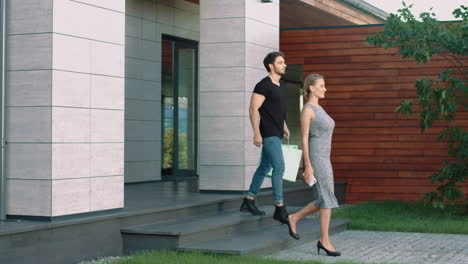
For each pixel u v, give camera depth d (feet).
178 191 30.86
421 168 39.42
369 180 40.47
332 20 48.62
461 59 38.65
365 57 40.68
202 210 25.48
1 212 19.33
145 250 20.83
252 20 30.30
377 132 40.37
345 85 41.06
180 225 22.07
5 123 19.54
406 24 31.73
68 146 19.54
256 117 22.62
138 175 37.47
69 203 19.56
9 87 19.60
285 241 22.50
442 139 33.42
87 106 20.27
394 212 33.63
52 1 19.04
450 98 31.53
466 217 32.01
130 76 36.99
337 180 41.11
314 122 21.26
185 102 42.98
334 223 27.35
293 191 34.88
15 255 17.39
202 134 30.27
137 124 37.50
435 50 32.12
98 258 20.15
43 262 18.26
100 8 20.84
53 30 19.04
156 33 39.32
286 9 43.78
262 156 23.62
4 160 19.43
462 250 22.75
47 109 19.04
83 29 20.16
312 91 21.50
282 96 23.11
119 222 21.09
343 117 41.06
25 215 19.30
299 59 42.04
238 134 29.68
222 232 22.66
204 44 30.30
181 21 42.09
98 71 20.72
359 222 29.30
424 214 33.04
